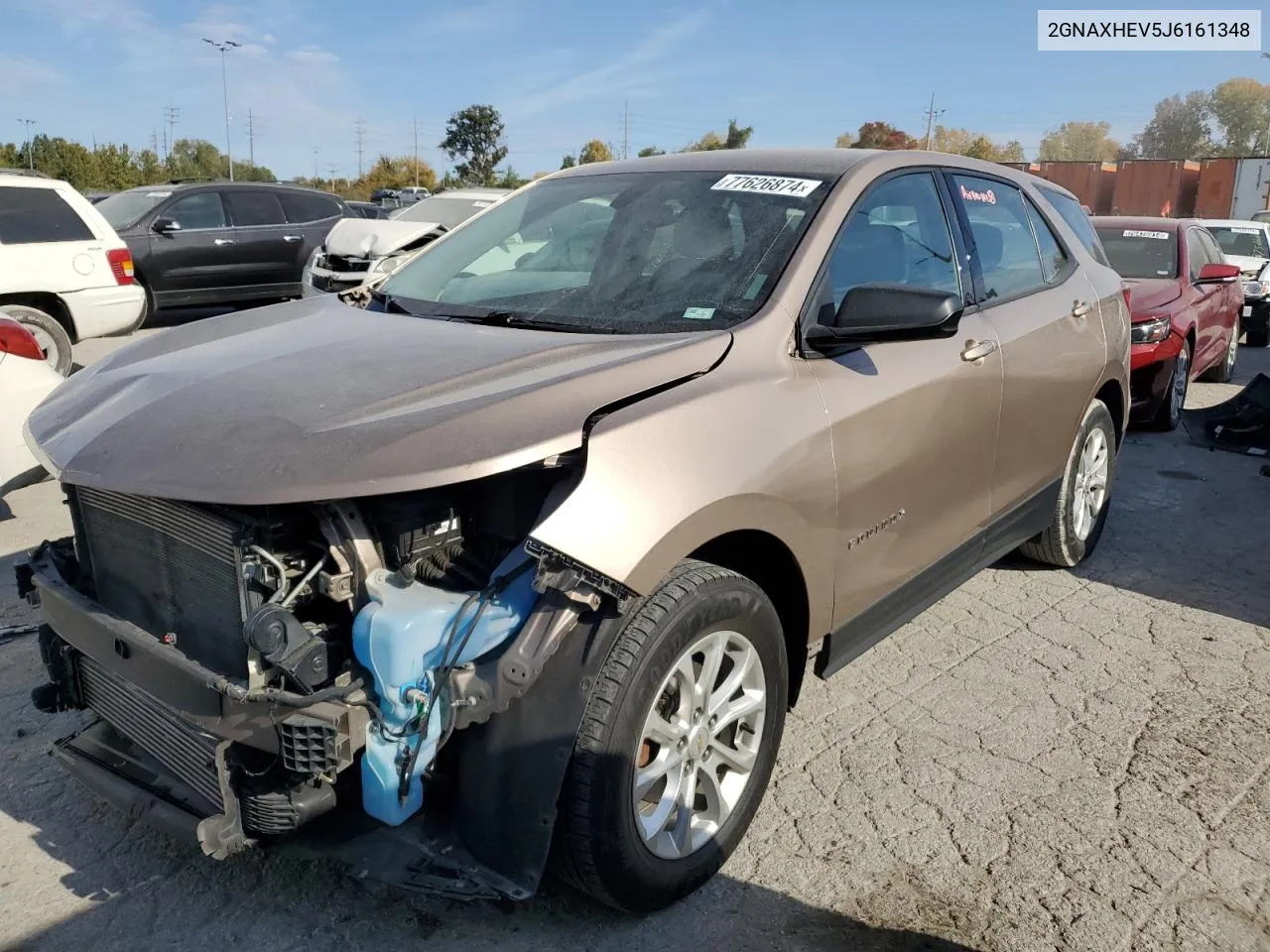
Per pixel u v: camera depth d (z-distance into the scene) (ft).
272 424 7.46
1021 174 15.17
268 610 6.79
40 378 16.25
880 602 10.71
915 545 11.07
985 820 9.84
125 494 7.77
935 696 12.32
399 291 11.71
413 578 7.32
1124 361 16.31
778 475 8.55
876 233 10.84
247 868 9.02
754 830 9.67
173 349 9.89
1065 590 15.80
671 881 8.29
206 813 7.93
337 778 7.47
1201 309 28.84
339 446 7.04
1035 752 11.09
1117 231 31.17
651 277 10.20
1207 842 9.55
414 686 7.05
